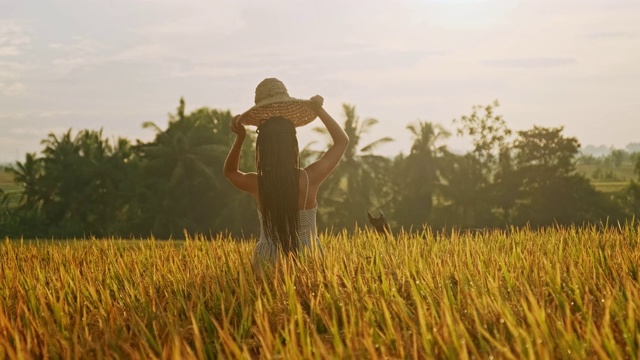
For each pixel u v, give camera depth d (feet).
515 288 17.53
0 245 39.86
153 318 16.56
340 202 227.20
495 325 14.15
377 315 15.34
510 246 27.99
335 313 15.47
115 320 16.42
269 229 18.84
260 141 18.70
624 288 16.97
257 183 19.21
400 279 18.70
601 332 12.73
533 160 231.71
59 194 260.21
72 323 16.99
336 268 18.34
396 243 27.76
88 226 252.62
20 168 273.54
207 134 243.81
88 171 257.96
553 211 228.84
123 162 263.70
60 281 21.85
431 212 235.40
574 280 16.96
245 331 15.57
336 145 19.62
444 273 17.93
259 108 19.15
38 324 15.98
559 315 14.19
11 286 21.57
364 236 30.50
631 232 29.45
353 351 12.13
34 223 259.39
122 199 248.52
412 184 236.63
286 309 15.81
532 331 12.64
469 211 231.91
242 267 20.04
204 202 230.68
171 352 13.11
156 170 236.63
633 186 260.01
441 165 238.07
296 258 18.78
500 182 233.55
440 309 14.66
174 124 247.70
